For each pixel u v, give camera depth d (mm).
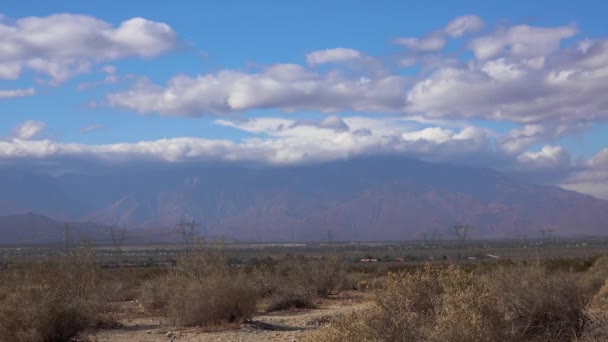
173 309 23047
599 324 11461
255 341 18203
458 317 9055
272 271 45656
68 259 24703
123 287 40219
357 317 9656
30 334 16922
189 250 31281
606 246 163875
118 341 19016
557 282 11414
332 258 39312
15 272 20922
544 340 10945
